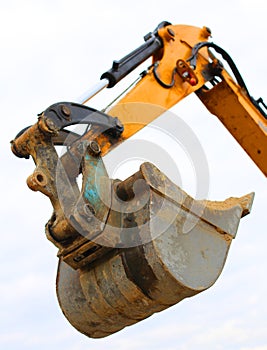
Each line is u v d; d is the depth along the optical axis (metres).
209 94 7.49
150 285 5.26
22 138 5.62
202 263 5.44
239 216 5.89
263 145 7.57
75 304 5.64
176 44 7.07
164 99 6.64
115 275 5.33
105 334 5.77
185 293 5.30
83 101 6.14
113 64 6.46
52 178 5.44
